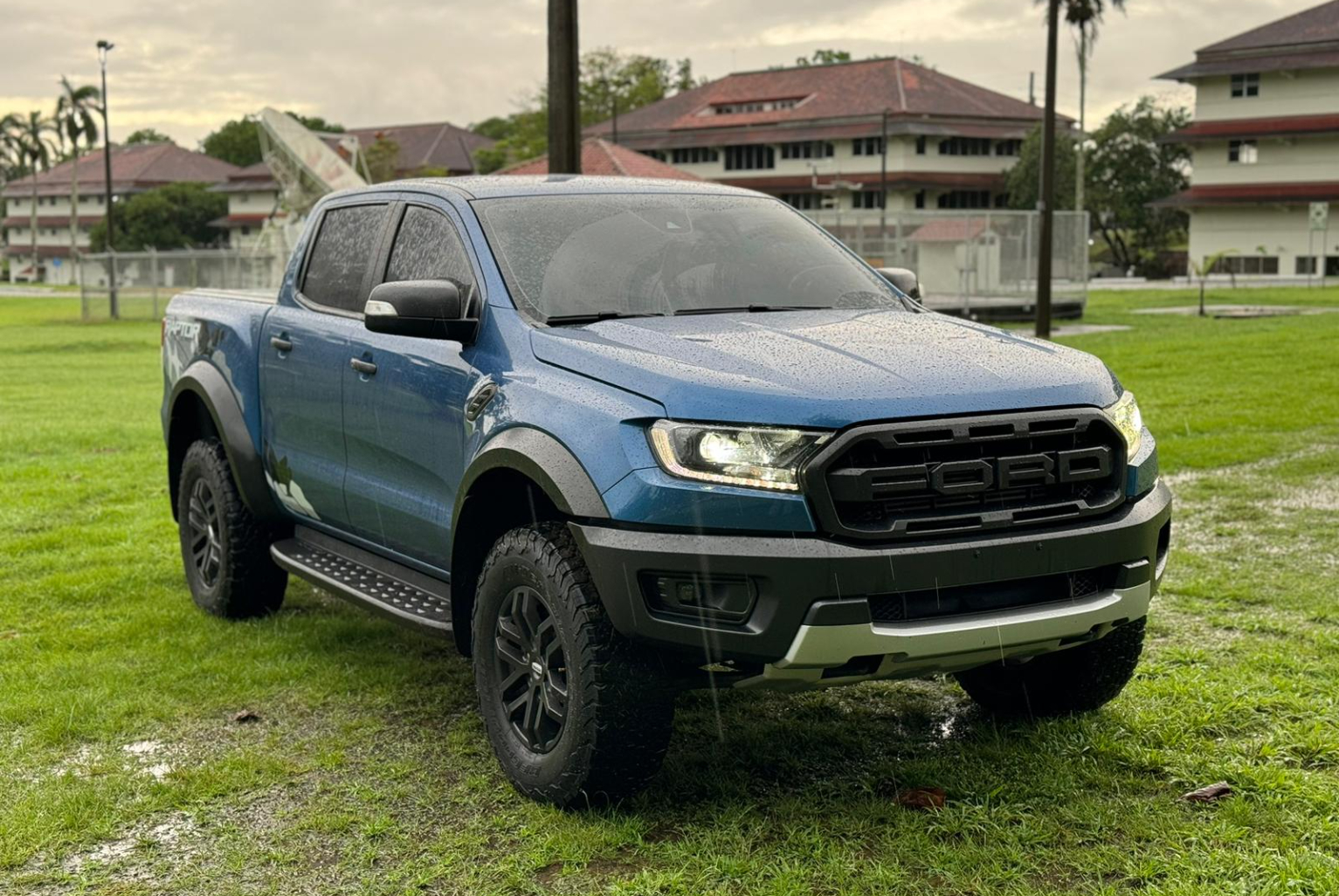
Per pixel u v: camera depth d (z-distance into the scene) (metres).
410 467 4.61
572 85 9.53
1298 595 6.09
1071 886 3.35
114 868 3.62
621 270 4.48
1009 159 90.19
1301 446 10.35
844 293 4.70
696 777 4.09
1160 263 80.75
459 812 3.92
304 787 4.16
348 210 5.51
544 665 3.85
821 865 3.49
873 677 3.54
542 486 3.72
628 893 3.36
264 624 6.05
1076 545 3.62
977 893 3.33
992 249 32.03
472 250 4.52
